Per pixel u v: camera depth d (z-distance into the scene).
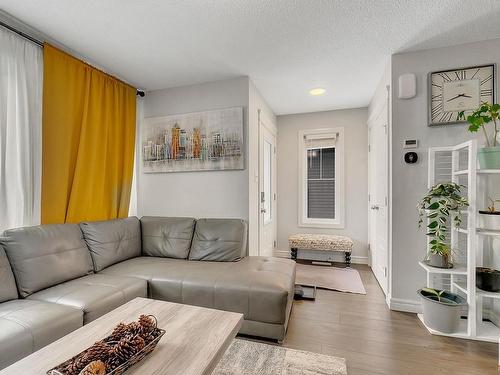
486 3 1.71
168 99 3.12
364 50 2.30
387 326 2.05
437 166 2.28
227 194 2.87
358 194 3.92
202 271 2.14
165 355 1.03
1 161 1.85
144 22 1.92
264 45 2.23
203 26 1.97
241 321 1.34
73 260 2.01
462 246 2.18
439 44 2.21
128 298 1.82
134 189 3.16
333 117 4.04
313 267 3.64
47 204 2.10
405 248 2.33
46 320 1.34
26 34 1.99
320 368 1.55
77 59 2.34
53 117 2.14
